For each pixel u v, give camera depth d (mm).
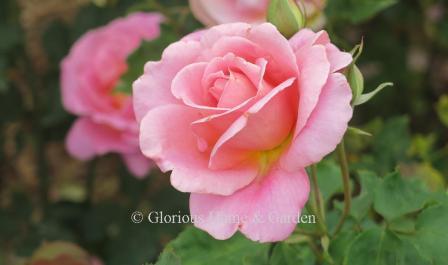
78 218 1015
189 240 588
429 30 1208
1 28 937
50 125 1007
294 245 581
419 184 582
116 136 829
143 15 839
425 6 1165
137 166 822
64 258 763
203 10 683
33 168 1103
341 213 616
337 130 475
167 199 933
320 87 476
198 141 498
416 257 549
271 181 493
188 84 504
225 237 487
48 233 964
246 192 497
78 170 1121
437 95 1375
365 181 613
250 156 503
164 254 519
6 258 959
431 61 1336
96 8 973
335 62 491
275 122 490
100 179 1108
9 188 1062
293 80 486
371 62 1228
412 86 1261
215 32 513
